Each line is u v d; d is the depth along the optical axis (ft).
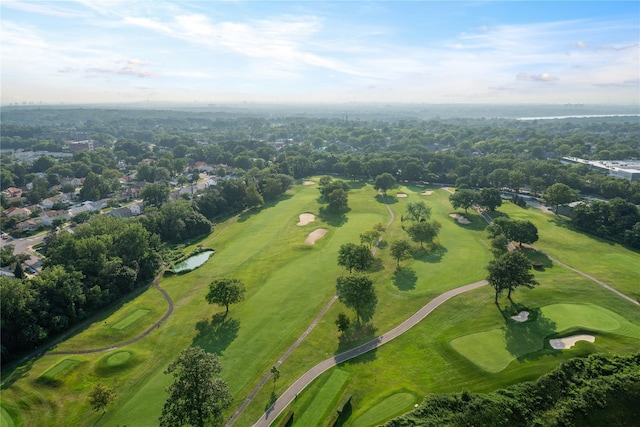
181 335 257.75
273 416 187.21
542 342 231.71
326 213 510.17
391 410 187.42
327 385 206.18
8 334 243.81
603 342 229.66
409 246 343.05
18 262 336.49
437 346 233.76
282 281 324.80
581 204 429.79
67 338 260.01
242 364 225.56
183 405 155.94
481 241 398.83
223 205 531.50
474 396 184.24
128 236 345.72
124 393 207.72
